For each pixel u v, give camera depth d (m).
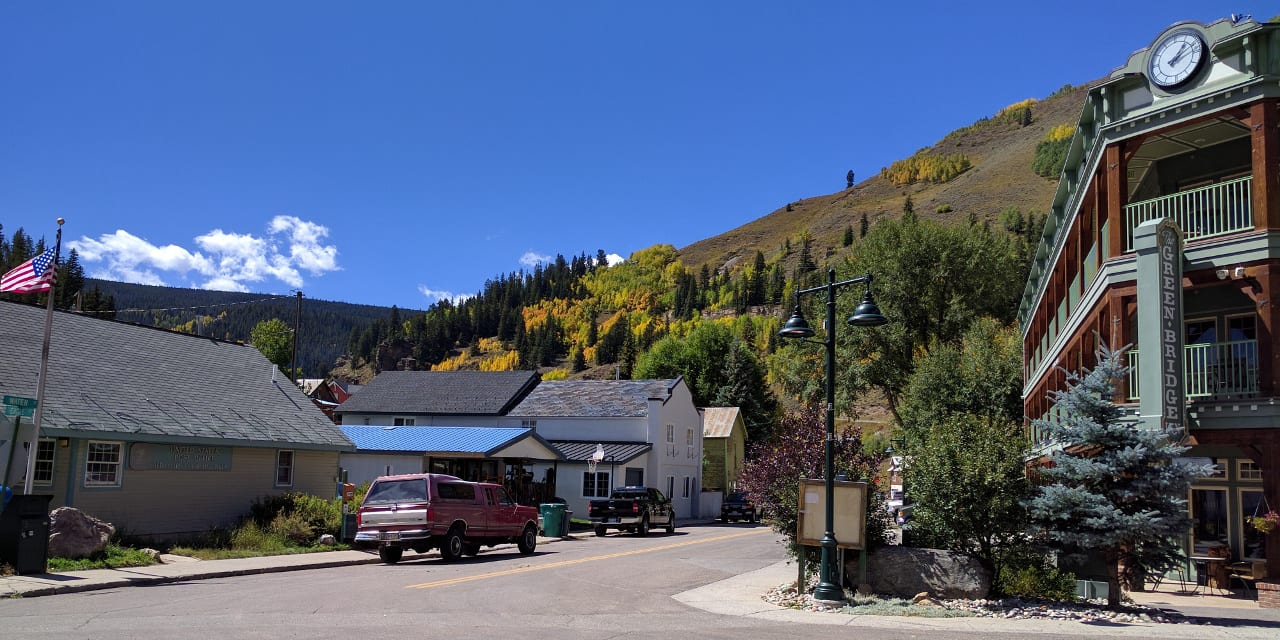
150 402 23.89
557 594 16.20
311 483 28.47
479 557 24.39
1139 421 16.48
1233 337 18.88
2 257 100.56
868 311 15.65
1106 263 18.28
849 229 194.62
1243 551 18.69
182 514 23.61
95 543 18.39
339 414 55.53
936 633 12.15
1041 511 14.01
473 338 199.00
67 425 20.25
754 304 174.88
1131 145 18.52
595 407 51.19
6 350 22.19
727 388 73.00
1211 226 18.22
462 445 39.03
